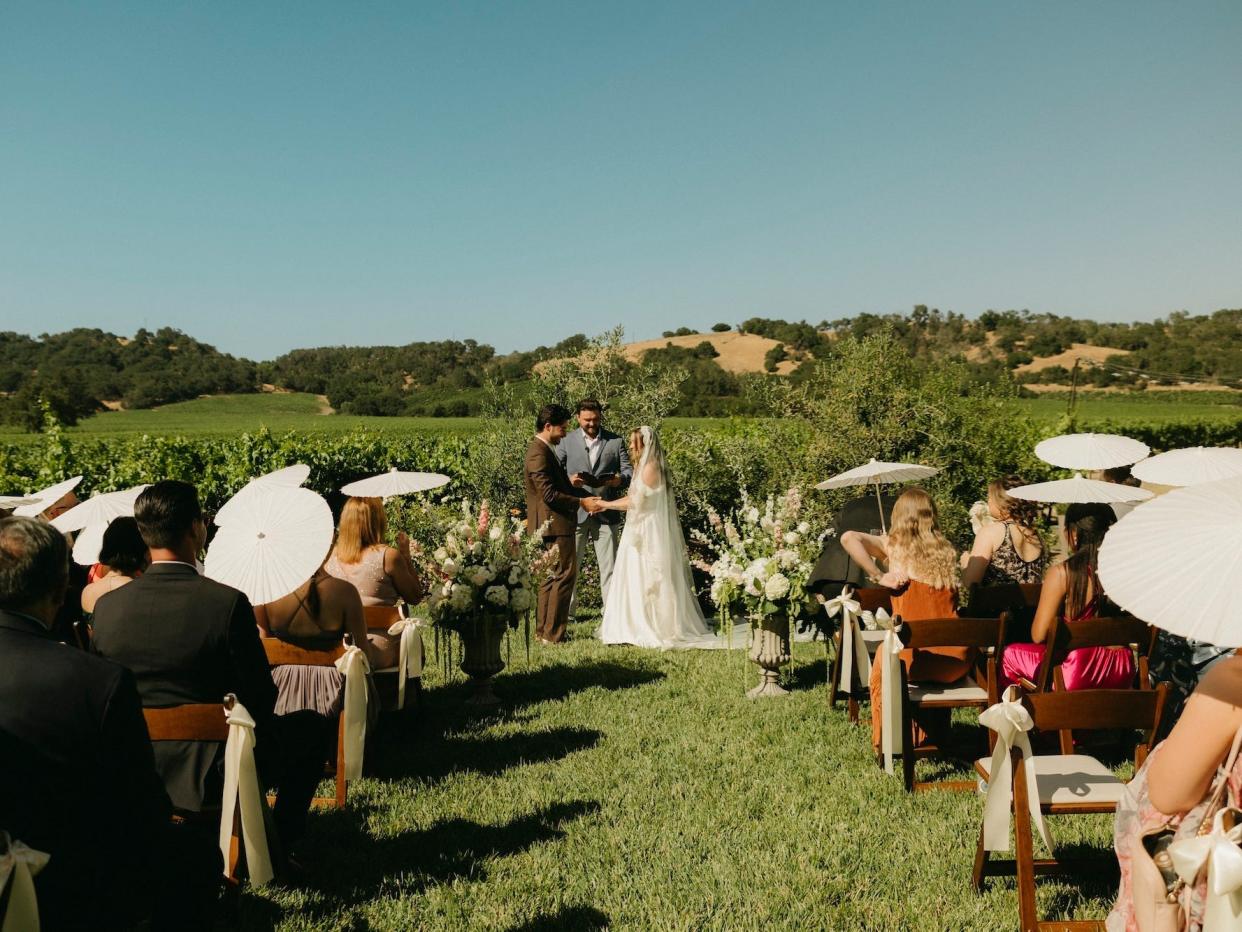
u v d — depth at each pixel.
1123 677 4.58
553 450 9.61
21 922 2.15
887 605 5.88
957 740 5.50
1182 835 2.20
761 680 7.09
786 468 11.20
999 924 3.40
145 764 2.48
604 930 3.44
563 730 5.97
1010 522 5.84
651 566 8.79
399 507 11.09
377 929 3.46
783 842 4.18
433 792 4.87
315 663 4.68
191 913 2.89
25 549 2.45
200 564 6.25
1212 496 2.30
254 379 76.44
